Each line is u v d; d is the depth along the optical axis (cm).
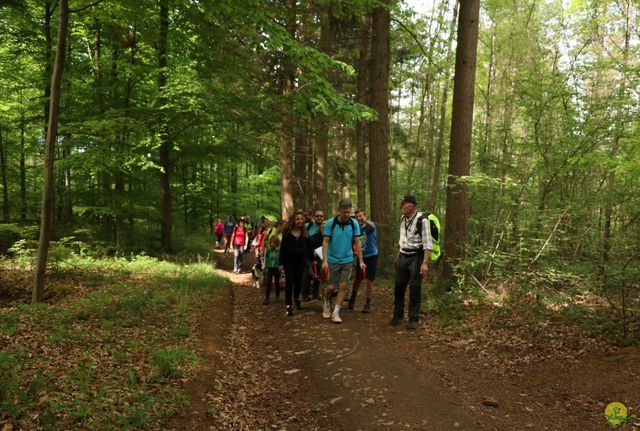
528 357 499
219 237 2183
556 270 641
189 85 1100
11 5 931
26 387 358
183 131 1338
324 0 927
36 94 1530
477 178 738
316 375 485
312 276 863
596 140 731
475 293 718
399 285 654
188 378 435
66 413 325
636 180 581
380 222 1139
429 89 2069
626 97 729
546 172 802
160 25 1114
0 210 1703
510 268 716
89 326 561
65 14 654
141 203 1390
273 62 1294
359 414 390
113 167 1186
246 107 1159
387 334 616
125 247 1344
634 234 559
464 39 831
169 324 610
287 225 736
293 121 1278
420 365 496
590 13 1034
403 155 2434
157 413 347
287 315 732
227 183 2856
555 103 837
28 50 1166
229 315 752
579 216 673
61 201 1391
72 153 1174
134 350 484
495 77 1881
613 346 485
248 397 441
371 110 718
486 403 397
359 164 1474
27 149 1564
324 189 1631
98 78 1292
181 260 1330
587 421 351
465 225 831
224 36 927
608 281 543
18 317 568
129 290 786
